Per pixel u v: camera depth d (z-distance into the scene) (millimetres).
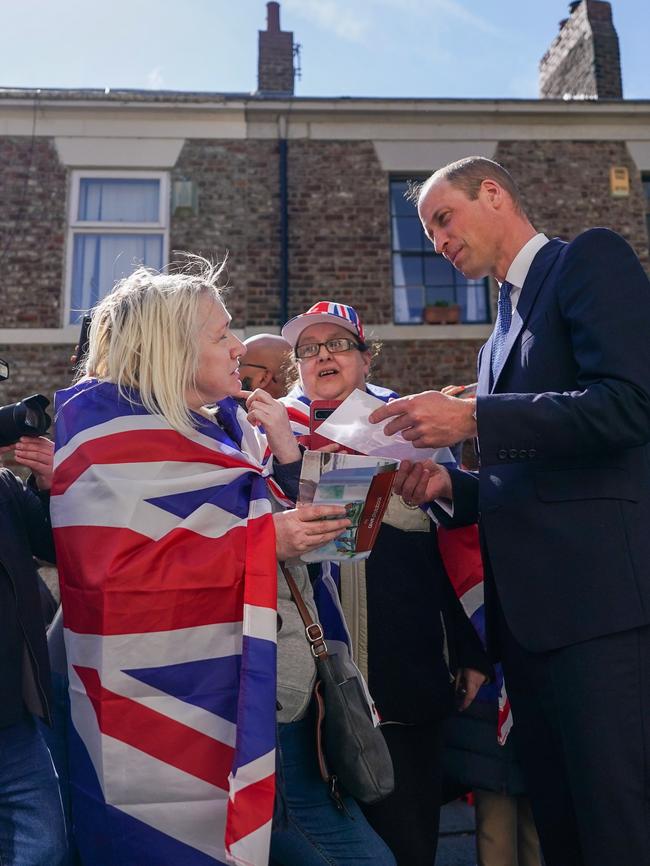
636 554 1994
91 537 1792
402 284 8758
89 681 1735
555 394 1982
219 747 1720
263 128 8727
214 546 1808
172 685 1726
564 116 8945
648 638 1950
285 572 2051
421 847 2322
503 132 8906
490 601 2369
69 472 1891
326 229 8547
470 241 2377
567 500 2057
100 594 1727
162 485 1834
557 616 2002
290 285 8391
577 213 8820
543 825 2172
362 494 1864
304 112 8688
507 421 1957
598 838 1892
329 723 1971
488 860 2828
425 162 8773
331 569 2432
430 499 2492
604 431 1931
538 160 8898
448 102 8742
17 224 8344
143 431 1908
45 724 2207
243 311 8312
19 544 2234
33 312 8180
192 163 8609
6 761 2092
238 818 1602
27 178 8438
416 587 2516
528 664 2146
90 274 8422
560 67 11773
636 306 2025
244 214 8539
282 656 1996
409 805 2342
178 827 1688
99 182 8602
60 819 2088
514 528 2109
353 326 2895
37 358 8109
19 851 2045
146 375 1964
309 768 2059
